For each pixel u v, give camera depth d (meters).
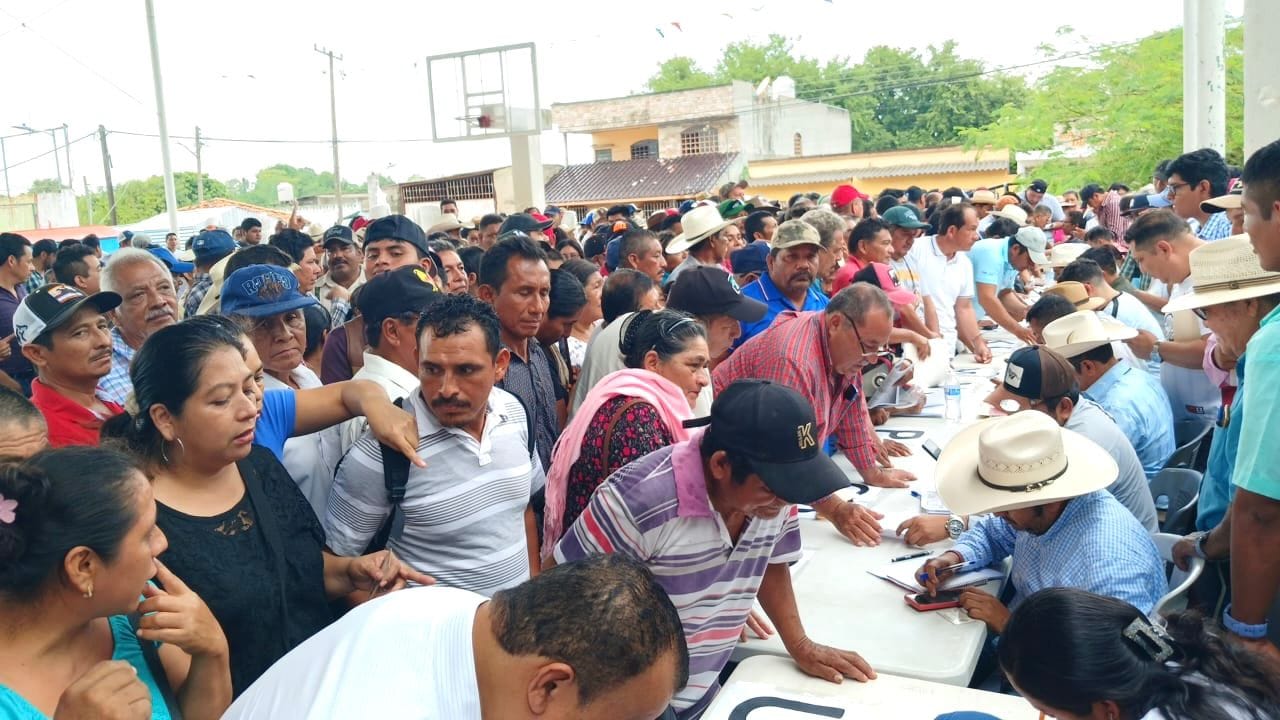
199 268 6.03
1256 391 2.22
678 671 1.28
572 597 1.26
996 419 2.62
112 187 30.00
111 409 2.90
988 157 27.23
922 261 6.04
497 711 1.25
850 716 1.97
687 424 2.23
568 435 2.50
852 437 3.53
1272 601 2.40
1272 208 2.29
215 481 1.88
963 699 2.02
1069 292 4.68
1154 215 4.41
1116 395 3.69
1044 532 2.55
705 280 3.27
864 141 49.00
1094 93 21.88
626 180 29.06
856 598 2.61
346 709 1.25
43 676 1.40
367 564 2.08
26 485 1.36
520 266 3.20
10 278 5.57
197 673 1.61
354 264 5.90
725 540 1.99
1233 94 14.94
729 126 29.95
